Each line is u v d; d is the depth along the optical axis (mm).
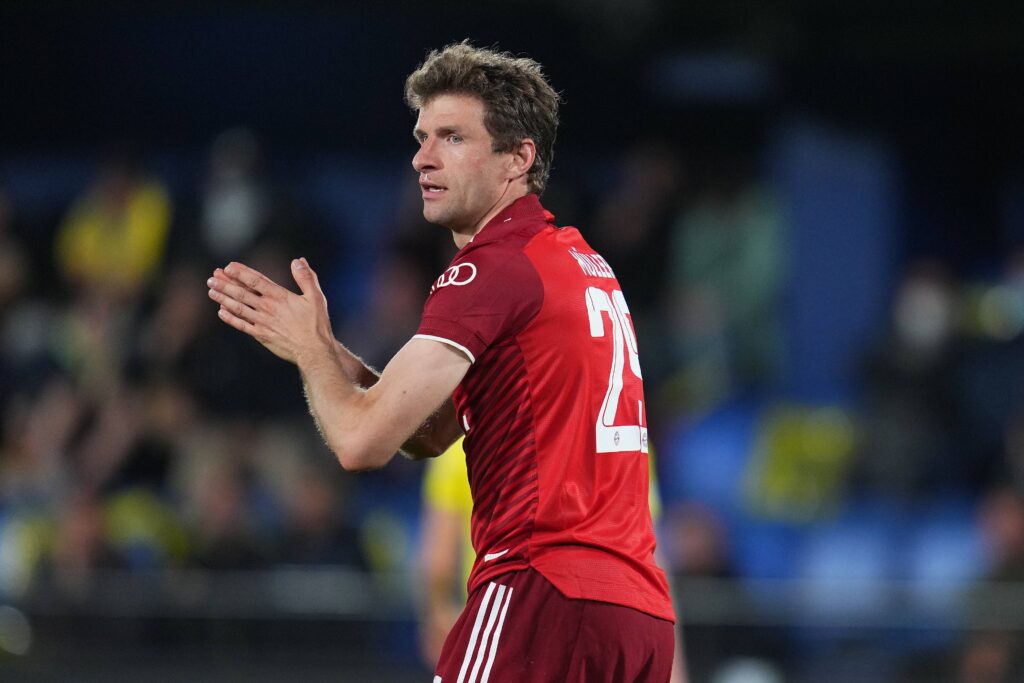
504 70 10789
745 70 34438
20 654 22562
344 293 34188
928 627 23000
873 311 34188
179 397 30234
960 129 34500
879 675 22938
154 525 27547
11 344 32781
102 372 31141
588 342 10297
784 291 33156
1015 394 30156
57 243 34875
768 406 31406
